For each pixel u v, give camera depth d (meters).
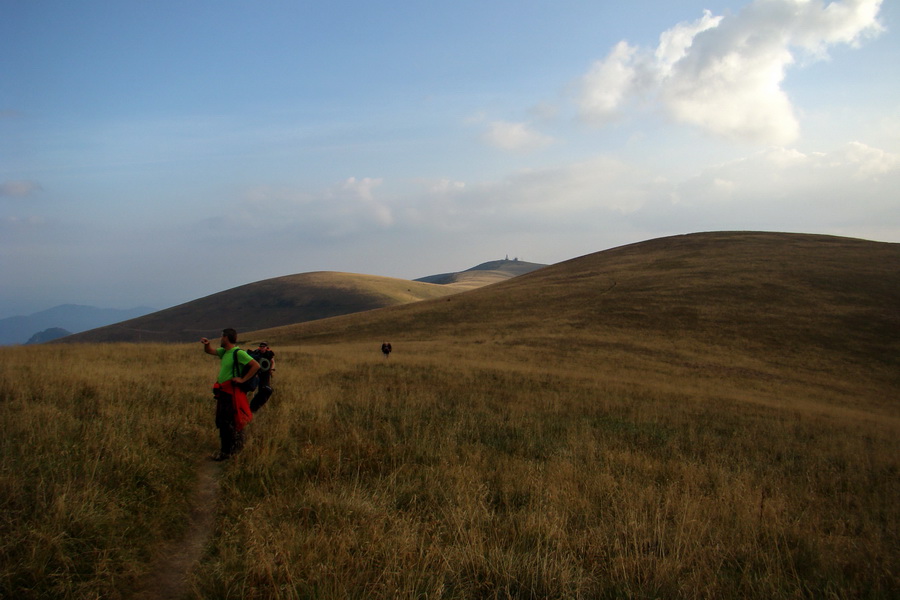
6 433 6.06
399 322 57.12
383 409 11.09
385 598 3.75
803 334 42.38
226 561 4.12
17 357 15.80
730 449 11.05
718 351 39.06
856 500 7.90
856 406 28.47
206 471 6.52
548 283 67.88
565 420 12.42
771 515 6.20
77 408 8.00
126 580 3.90
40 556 3.81
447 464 7.25
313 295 165.62
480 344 40.53
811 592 4.48
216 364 19.36
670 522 5.79
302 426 8.72
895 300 48.16
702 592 4.34
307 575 3.99
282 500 5.43
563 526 5.28
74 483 4.93
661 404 17.45
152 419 7.73
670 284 57.62
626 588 4.22
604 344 40.41
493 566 4.33
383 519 4.97
